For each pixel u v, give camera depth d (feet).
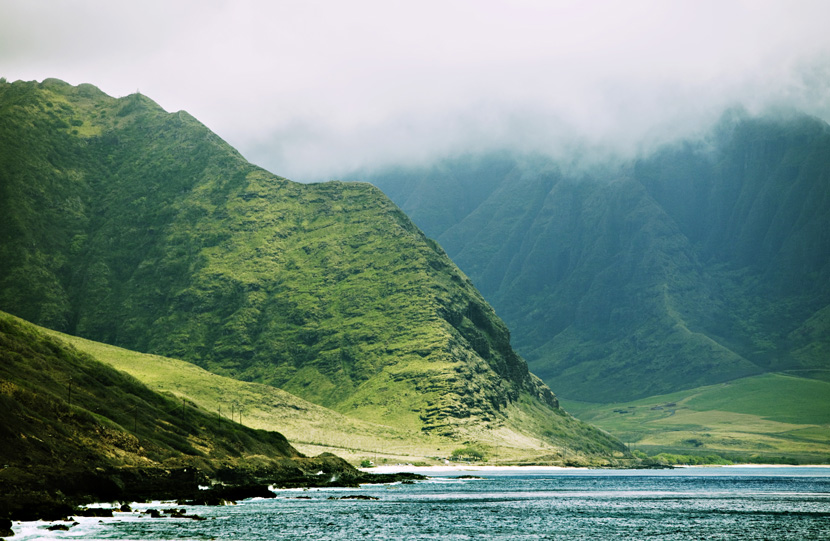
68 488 468.75
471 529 435.94
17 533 372.58
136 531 389.60
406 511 514.68
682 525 461.78
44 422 541.75
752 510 547.49
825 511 542.57
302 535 400.67
